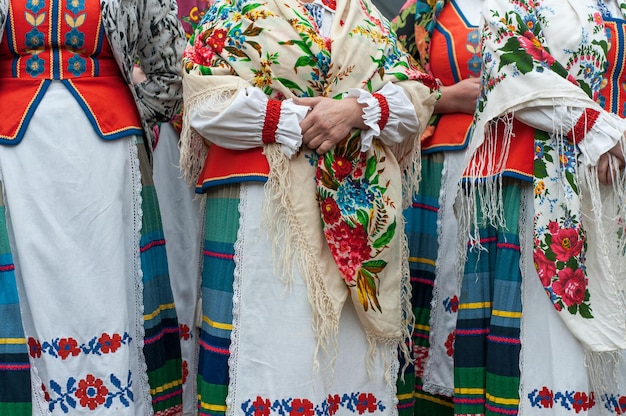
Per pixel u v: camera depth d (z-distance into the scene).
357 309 2.66
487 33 2.75
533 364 2.64
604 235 2.65
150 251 2.86
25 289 2.69
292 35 2.65
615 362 2.65
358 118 2.63
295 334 2.60
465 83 3.10
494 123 2.74
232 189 2.67
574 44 2.69
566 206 2.63
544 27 2.74
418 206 3.20
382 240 2.68
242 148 2.63
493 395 2.68
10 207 2.68
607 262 2.62
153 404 2.85
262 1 2.69
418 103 2.75
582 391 2.59
